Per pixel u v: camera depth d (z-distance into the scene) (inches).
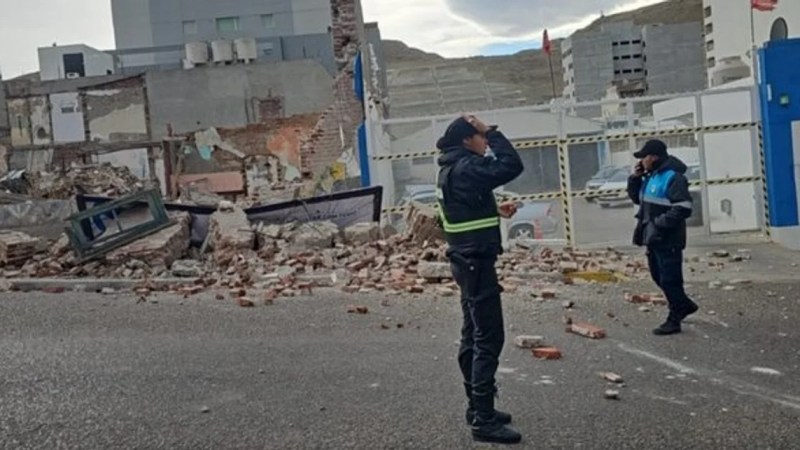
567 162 561.0
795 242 546.3
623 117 647.8
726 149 573.3
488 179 197.6
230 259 479.5
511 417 217.5
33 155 1542.8
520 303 367.2
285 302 378.0
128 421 219.0
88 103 1558.8
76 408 229.5
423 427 213.0
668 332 309.0
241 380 255.9
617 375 256.2
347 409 227.6
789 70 548.4
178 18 2797.7
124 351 292.4
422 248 489.1
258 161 1419.8
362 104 789.9
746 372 260.2
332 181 970.7
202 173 1418.6
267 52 1897.1
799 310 344.5
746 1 1100.5
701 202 570.6
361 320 339.3
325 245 500.4
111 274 460.8
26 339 312.7
